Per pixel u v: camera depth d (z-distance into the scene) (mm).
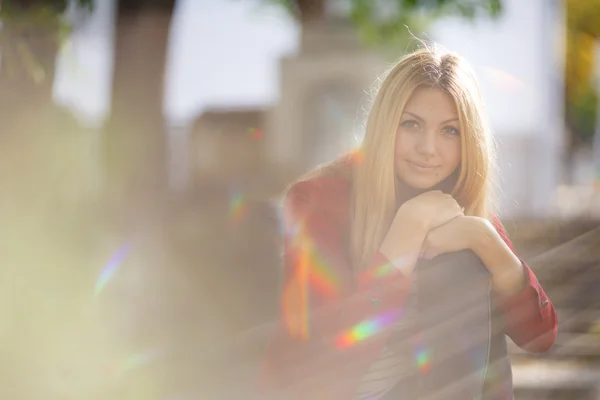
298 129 22047
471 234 1615
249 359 5297
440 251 1628
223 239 8047
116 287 6730
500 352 1690
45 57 4898
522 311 1679
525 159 15523
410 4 10047
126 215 7953
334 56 21406
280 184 19422
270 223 7922
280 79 22000
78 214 6473
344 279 1683
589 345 4562
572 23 19062
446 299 1603
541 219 6727
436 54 1713
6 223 4762
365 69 21422
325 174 1792
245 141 21828
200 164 21562
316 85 21703
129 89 8055
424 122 1686
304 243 1704
